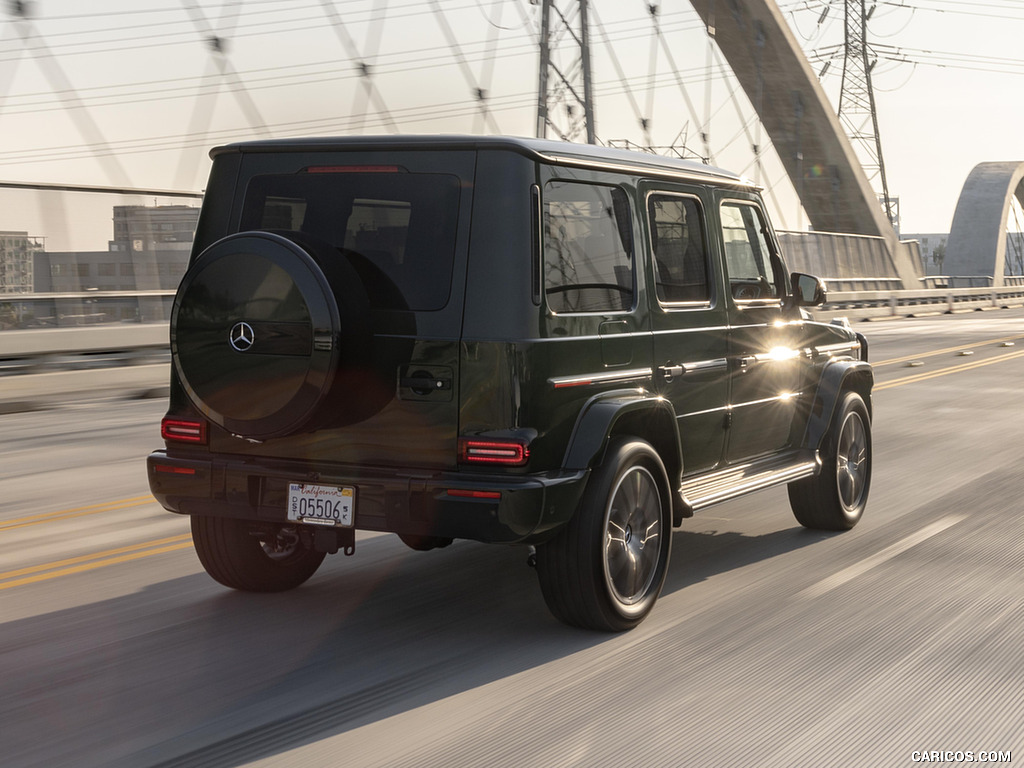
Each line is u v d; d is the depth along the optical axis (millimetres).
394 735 3627
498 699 3953
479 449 4336
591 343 4641
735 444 5855
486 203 4418
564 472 4449
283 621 4941
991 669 4273
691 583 5602
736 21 53000
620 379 4805
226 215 4922
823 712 3830
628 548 4809
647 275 5090
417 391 4418
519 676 4199
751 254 6059
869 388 7121
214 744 3564
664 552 5004
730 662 4359
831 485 6609
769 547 6414
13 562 6066
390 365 4457
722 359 5617
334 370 4316
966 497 7918
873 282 46438
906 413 13078
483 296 4367
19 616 5035
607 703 3914
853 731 3664
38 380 14125
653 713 3816
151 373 15977
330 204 4688
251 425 4461
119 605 5203
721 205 5789
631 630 4797
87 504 7809
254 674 4238
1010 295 57312
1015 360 21062
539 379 4355
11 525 7082
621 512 4762
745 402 5863
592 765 3383
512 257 4363
